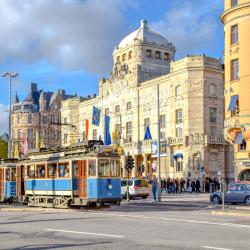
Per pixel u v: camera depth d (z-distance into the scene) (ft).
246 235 54.39
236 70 160.45
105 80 309.22
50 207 113.39
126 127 285.84
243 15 156.35
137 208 111.04
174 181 209.77
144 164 262.47
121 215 86.12
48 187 114.52
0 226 66.64
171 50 305.94
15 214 90.74
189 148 236.63
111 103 300.20
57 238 52.95
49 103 426.10
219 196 127.65
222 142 238.68
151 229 60.85
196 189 207.51
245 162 156.87
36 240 51.57
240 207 113.60
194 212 96.12
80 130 332.60
